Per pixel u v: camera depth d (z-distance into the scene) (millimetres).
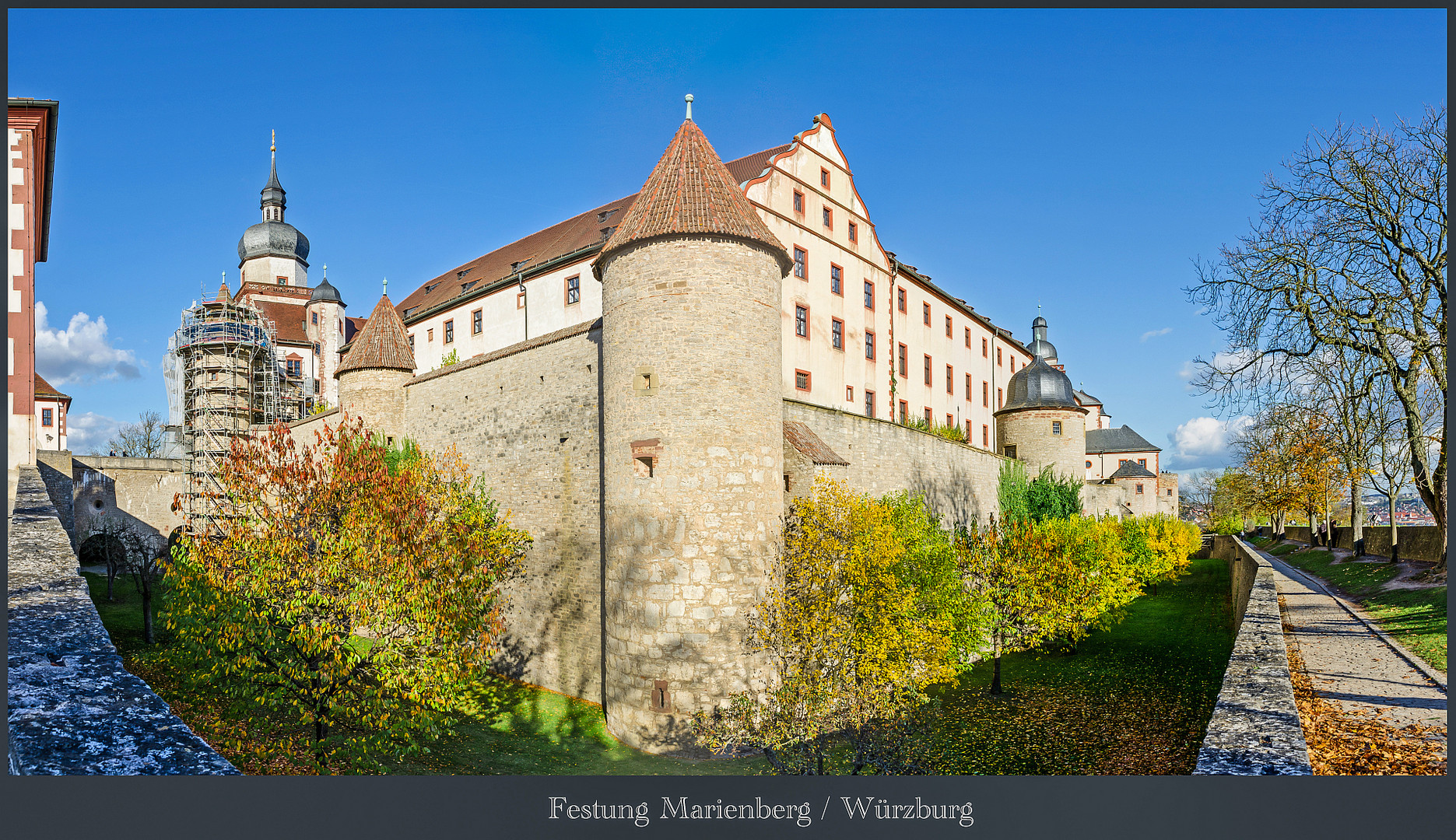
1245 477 54906
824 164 33094
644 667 16594
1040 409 41812
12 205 23500
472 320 38000
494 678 20344
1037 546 25172
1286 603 22828
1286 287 21422
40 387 58500
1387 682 12109
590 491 20891
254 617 13727
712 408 16859
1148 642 28688
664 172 18281
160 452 72688
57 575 9562
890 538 17453
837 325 33156
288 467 15875
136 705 5738
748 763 15406
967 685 23375
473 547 17938
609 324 18188
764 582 17016
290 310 61719
